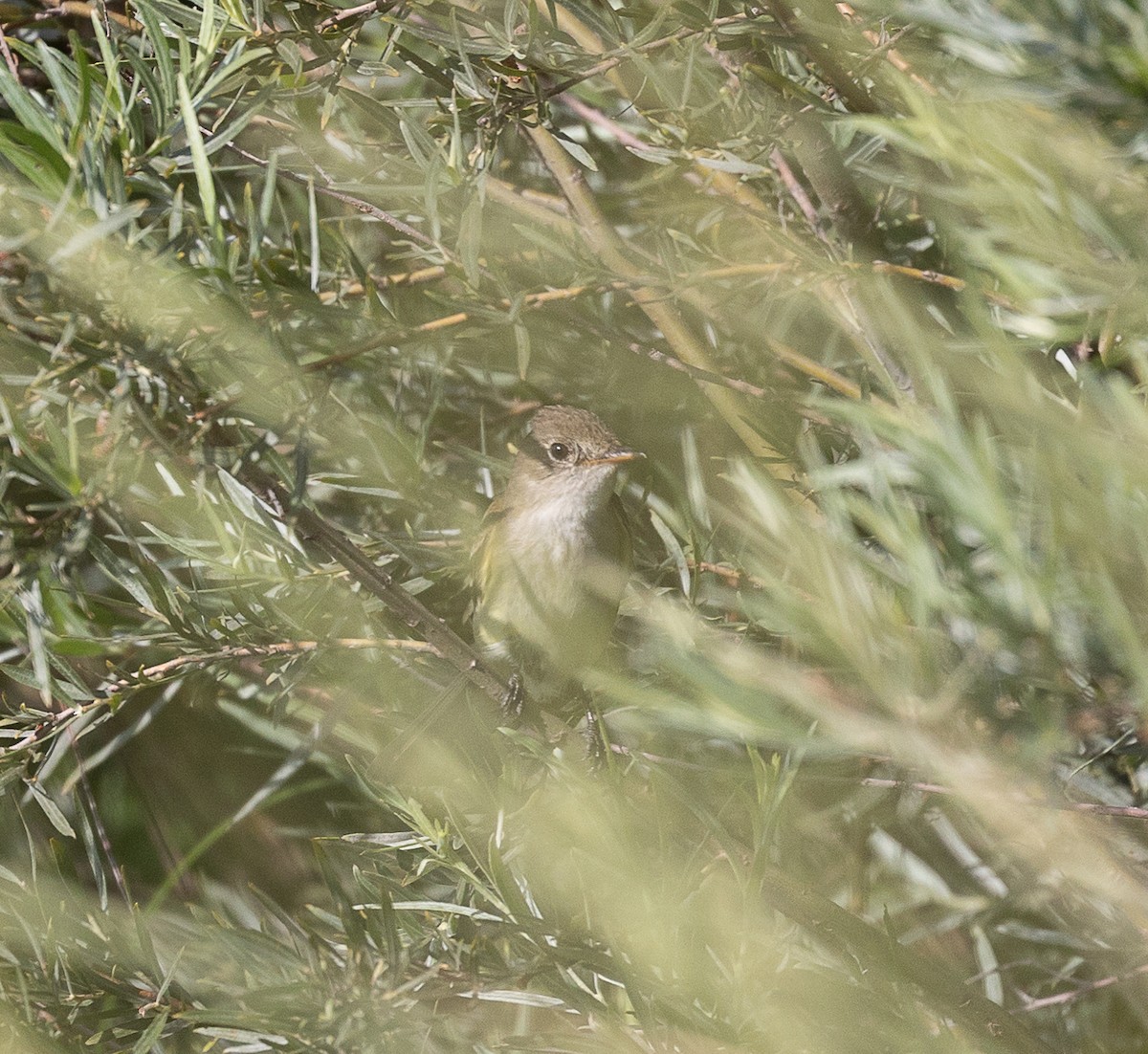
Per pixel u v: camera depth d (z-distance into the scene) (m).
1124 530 3.08
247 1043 6.01
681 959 4.96
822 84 6.37
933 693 3.36
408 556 7.61
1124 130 3.83
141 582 5.98
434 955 5.88
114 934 6.17
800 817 7.30
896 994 5.26
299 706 7.90
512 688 7.25
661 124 6.48
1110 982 6.80
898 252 6.99
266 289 5.56
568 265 7.24
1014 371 3.22
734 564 6.82
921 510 3.93
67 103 4.90
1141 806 5.61
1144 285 3.55
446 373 8.41
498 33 5.95
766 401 7.19
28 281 4.80
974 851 7.62
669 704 3.51
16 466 4.93
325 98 6.56
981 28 3.64
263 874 8.93
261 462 6.55
